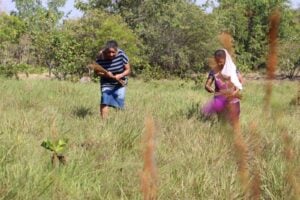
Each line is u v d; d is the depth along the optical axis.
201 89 21.50
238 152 0.89
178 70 37.34
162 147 6.00
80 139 6.48
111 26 32.72
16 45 31.53
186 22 37.97
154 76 28.89
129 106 10.37
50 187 4.27
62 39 27.39
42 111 9.02
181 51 38.00
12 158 5.02
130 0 42.62
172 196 4.21
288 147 0.98
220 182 4.52
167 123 7.84
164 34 38.91
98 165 5.25
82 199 4.21
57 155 4.99
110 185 4.54
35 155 5.30
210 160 5.31
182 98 13.51
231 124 0.90
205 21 37.72
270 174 4.14
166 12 39.81
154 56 39.59
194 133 6.78
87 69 27.05
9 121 7.38
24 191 4.09
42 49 27.58
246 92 16.00
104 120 8.04
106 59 9.04
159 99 12.94
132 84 22.69
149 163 0.90
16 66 23.83
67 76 27.25
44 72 31.59
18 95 11.62
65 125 7.61
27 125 7.23
